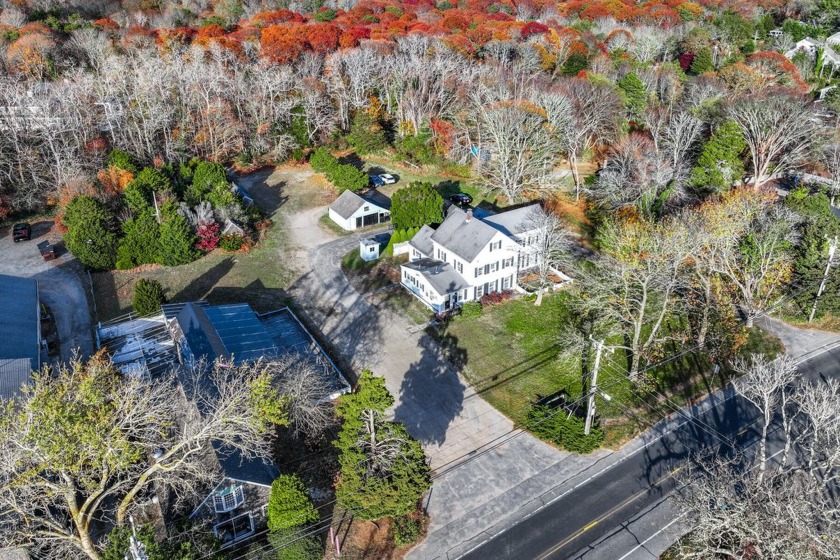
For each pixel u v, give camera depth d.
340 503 30.39
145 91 74.94
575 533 31.06
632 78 78.94
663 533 30.92
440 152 79.25
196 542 26.83
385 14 125.62
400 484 29.53
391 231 63.66
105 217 55.00
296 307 50.41
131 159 66.50
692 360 43.84
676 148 64.19
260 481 29.97
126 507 28.23
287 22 117.12
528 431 37.84
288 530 28.69
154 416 26.80
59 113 69.12
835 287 47.25
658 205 58.44
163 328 46.59
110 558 22.86
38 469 23.36
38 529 27.83
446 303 49.50
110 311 49.22
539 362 43.94
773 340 45.97
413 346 45.66
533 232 52.94
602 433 36.88
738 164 62.75
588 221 63.75
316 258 58.12
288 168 80.56
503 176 67.62
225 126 79.25
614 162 66.56
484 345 45.75
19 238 59.22
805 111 66.19
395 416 38.88
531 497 33.28
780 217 47.94
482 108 69.50
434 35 101.31
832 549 21.91
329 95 89.00
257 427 27.19
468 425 38.31
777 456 35.28
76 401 24.95
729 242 44.50
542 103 71.44
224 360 36.41
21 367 35.88
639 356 42.31
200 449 28.72
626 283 41.09
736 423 38.16
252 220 63.53
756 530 23.27
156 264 56.34
